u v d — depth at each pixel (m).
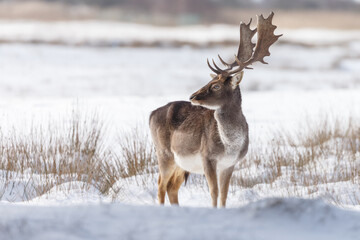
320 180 21.23
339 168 22.77
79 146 22.22
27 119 30.92
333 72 79.06
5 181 19.67
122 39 111.19
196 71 73.75
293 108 39.28
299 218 11.38
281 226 10.91
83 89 55.78
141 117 33.31
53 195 17.55
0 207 11.84
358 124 31.00
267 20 17.38
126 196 18.55
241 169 22.84
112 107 37.56
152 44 102.50
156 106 38.72
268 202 11.77
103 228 10.06
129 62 81.62
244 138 16.59
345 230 11.00
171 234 9.74
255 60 17.09
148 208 11.45
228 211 11.62
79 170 20.69
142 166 21.78
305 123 32.69
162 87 59.03
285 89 59.19
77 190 18.28
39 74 65.06
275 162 23.22
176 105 17.77
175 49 98.44
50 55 83.31
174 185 17.98
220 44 106.12
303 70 80.62
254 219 11.14
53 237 9.51
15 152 21.84
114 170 21.36
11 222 10.27
